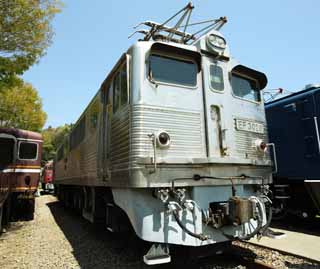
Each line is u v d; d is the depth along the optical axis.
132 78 4.34
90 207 7.73
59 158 16.23
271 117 8.64
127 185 4.07
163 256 3.84
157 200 4.08
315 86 7.52
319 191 6.65
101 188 6.87
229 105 5.00
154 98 4.29
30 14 8.05
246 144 5.09
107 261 5.12
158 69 4.51
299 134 7.56
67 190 14.06
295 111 7.75
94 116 7.29
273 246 5.61
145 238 3.86
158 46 4.54
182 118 4.43
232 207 4.17
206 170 4.34
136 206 4.03
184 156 4.29
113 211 5.44
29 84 19.88
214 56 5.05
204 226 4.22
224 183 4.48
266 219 4.98
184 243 4.05
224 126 4.80
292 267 4.48
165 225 4.02
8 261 5.54
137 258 5.17
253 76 5.74
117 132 4.83
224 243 4.72
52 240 7.18
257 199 4.61
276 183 8.33
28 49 8.44
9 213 9.76
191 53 4.79
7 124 19.84
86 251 5.89
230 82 5.17
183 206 4.10
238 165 4.71
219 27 5.49
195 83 4.77
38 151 11.01
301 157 7.45
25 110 19.39
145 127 4.09
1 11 7.62
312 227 7.70
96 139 6.75
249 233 4.59
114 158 4.89
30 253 6.04
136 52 4.39
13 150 10.34
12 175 10.14
